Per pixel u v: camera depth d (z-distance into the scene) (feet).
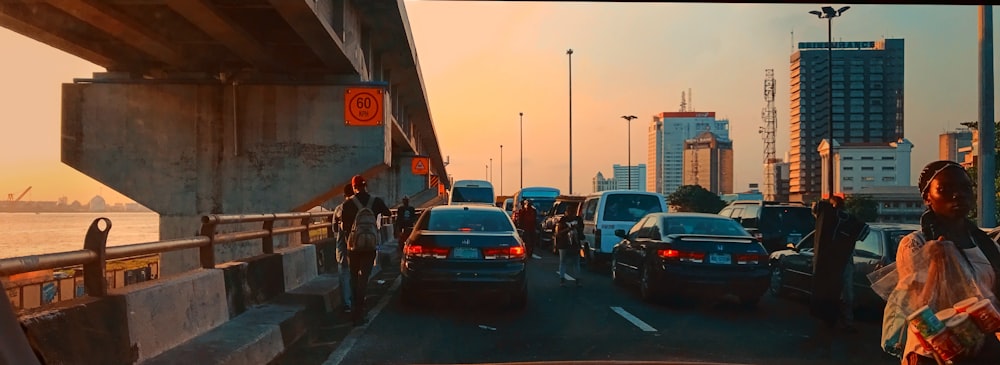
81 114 60.49
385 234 81.66
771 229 60.59
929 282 10.77
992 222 50.93
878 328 32.22
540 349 26.53
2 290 6.95
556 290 45.39
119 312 18.37
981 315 9.83
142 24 47.67
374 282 49.01
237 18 47.37
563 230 47.37
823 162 280.31
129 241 39.29
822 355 26.00
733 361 24.81
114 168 60.34
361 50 63.52
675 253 37.42
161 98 60.80
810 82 325.42
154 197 60.29
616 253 47.91
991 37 51.39
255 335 23.32
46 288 20.40
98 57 58.49
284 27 50.49
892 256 32.76
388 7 59.93
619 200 58.59
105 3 42.34
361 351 26.09
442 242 35.14
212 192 60.34
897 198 195.52
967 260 10.78
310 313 30.83
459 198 109.60
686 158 416.05
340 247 34.24
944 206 11.12
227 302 26.55
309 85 60.39
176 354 20.31
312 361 24.79
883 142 302.25
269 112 60.64
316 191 60.23
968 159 98.43
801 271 39.52
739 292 36.94
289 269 36.04
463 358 24.97
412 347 26.84
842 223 31.30
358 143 60.08
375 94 60.23
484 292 34.91
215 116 60.70
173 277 22.66
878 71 307.99
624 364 24.00
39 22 46.39
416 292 35.63
